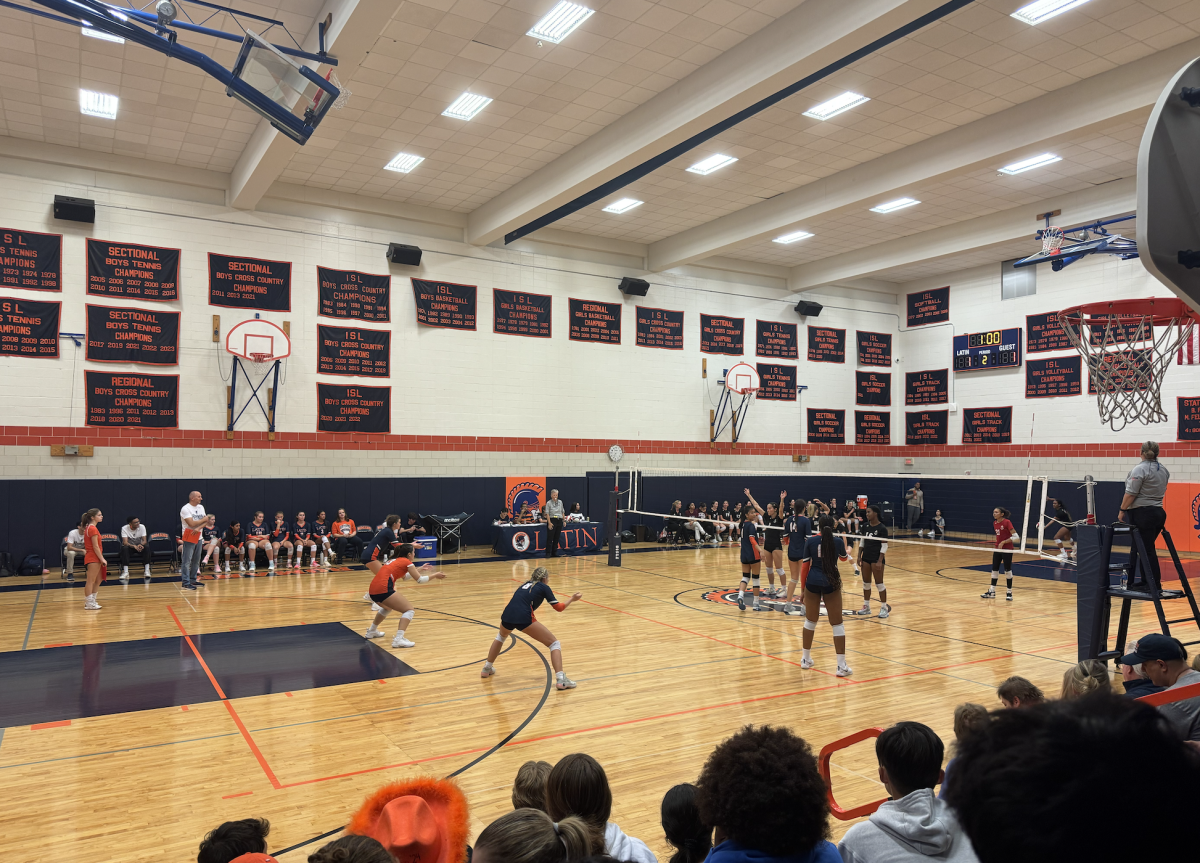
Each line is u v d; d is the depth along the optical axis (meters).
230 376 16.73
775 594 13.62
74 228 15.40
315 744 6.71
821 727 7.21
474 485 19.53
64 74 12.49
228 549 15.99
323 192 17.84
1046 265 22.23
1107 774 0.65
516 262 20.28
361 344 18.19
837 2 10.21
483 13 10.84
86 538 12.16
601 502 21.12
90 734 6.91
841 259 23.06
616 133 14.21
